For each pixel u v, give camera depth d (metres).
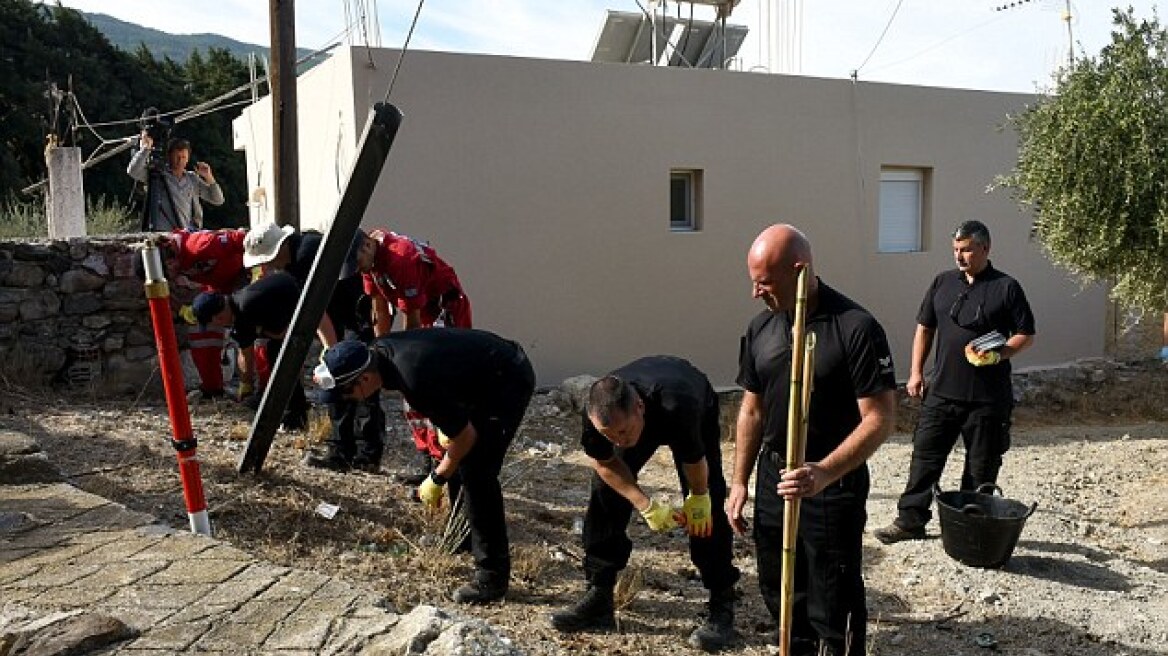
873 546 6.17
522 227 10.32
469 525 4.61
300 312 4.98
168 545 3.96
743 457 4.01
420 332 4.46
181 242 6.90
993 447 5.93
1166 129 8.40
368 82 9.59
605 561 4.38
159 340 4.23
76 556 3.82
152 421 6.73
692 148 11.13
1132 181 8.38
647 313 11.05
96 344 7.63
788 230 3.59
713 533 4.39
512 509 6.16
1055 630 4.90
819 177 11.90
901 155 12.38
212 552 3.88
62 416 6.63
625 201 10.82
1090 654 4.68
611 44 12.16
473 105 9.98
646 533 6.06
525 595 4.74
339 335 6.28
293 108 9.45
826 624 3.76
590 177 10.62
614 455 4.15
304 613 3.29
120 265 7.70
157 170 9.29
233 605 3.35
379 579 4.54
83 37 30.09
